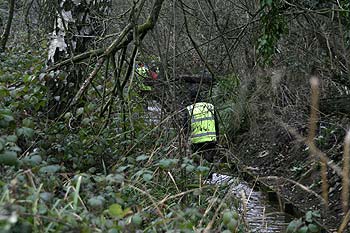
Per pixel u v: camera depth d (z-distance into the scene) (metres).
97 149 9.69
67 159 9.39
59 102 11.01
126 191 7.52
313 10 12.37
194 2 16.58
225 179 10.10
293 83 16.67
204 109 12.62
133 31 10.32
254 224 11.82
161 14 15.39
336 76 15.39
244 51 16.12
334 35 14.28
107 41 13.26
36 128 9.95
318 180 15.31
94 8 11.74
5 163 5.93
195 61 16.38
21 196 5.31
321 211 13.26
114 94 10.76
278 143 19.41
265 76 15.72
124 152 10.06
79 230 5.05
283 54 16.67
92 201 5.73
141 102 11.58
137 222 5.97
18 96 9.95
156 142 9.78
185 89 12.59
